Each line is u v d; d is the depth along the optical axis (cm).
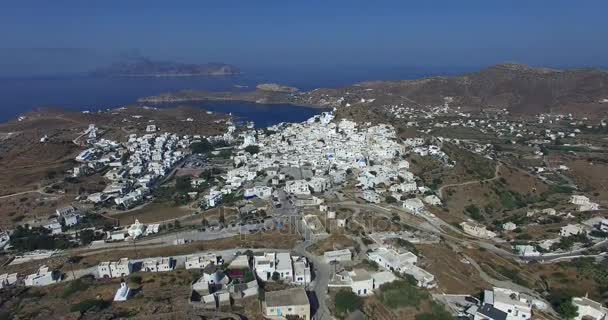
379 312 11375
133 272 13725
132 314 10906
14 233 17338
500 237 17450
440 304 11588
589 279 13850
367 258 14350
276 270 12950
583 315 11112
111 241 16438
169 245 15675
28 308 11775
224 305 11200
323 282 12875
